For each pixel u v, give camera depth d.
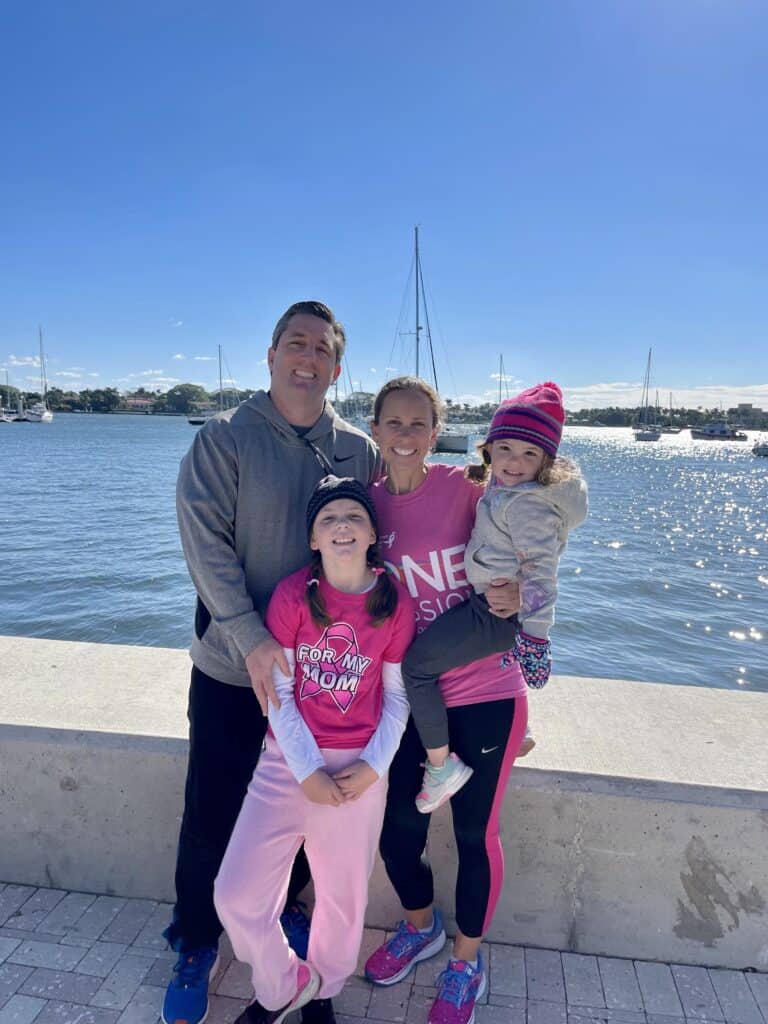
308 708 1.91
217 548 1.99
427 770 2.00
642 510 29.06
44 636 10.13
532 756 2.29
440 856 2.32
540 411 1.93
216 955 2.11
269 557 2.09
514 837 2.24
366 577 1.99
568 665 9.90
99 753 2.38
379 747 1.89
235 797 2.10
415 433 2.02
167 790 2.37
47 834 2.46
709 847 2.14
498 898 2.15
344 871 1.87
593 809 2.18
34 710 2.55
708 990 2.10
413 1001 2.06
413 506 2.07
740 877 2.13
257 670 1.90
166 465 42.78
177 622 10.73
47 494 27.23
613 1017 1.99
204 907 2.05
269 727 2.01
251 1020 1.87
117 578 13.22
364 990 2.10
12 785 2.45
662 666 9.95
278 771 1.94
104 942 2.24
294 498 2.10
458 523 2.06
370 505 1.95
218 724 2.07
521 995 2.07
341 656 1.91
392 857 2.12
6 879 2.52
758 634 11.43
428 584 2.03
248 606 1.96
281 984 1.83
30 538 17.33
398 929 2.23
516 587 1.90
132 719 2.48
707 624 11.90
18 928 2.29
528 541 1.87
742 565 17.09
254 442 2.05
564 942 2.26
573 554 18.16
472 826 2.00
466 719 1.98
